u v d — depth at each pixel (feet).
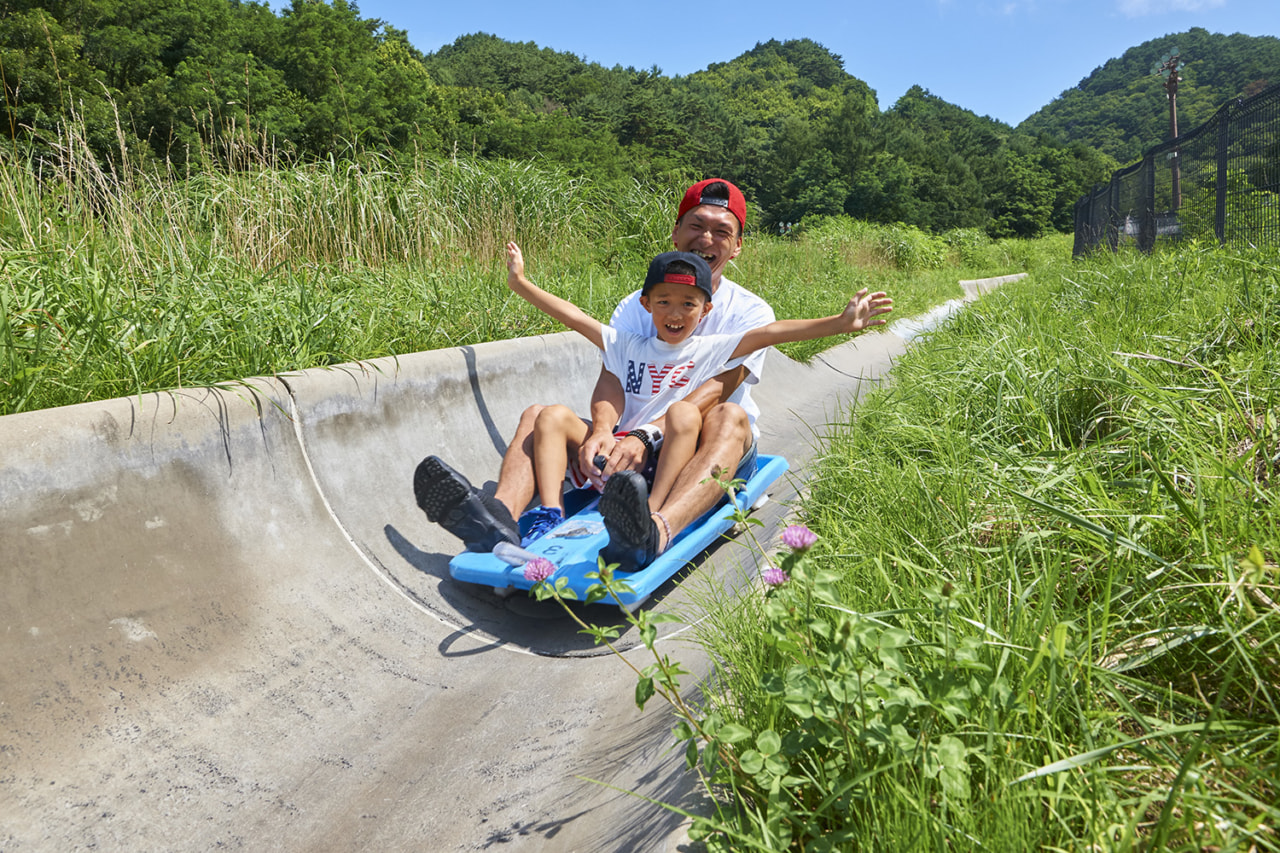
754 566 9.89
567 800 6.06
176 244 15.40
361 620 8.68
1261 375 8.73
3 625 6.28
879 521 8.36
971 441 9.82
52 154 14.99
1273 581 5.17
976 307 22.47
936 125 479.00
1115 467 7.97
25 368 8.31
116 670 6.68
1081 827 4.09
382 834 5.89
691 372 11.41
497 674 8.15
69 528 7.07
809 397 22.27
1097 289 18.12
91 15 72.08
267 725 6.94
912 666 5.24
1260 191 23.07
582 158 227.20
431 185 24.21
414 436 11.80
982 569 6.87
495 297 18.01
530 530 9.81
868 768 4.62
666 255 11.03
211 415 8.91
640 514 8.09
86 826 5.55
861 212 273.13
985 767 4.46
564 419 10.55
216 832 5.83
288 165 21.75
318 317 12.55
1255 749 4.37
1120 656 5.36
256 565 8.48
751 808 4.93
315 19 115.85
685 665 7.70
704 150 328.90
